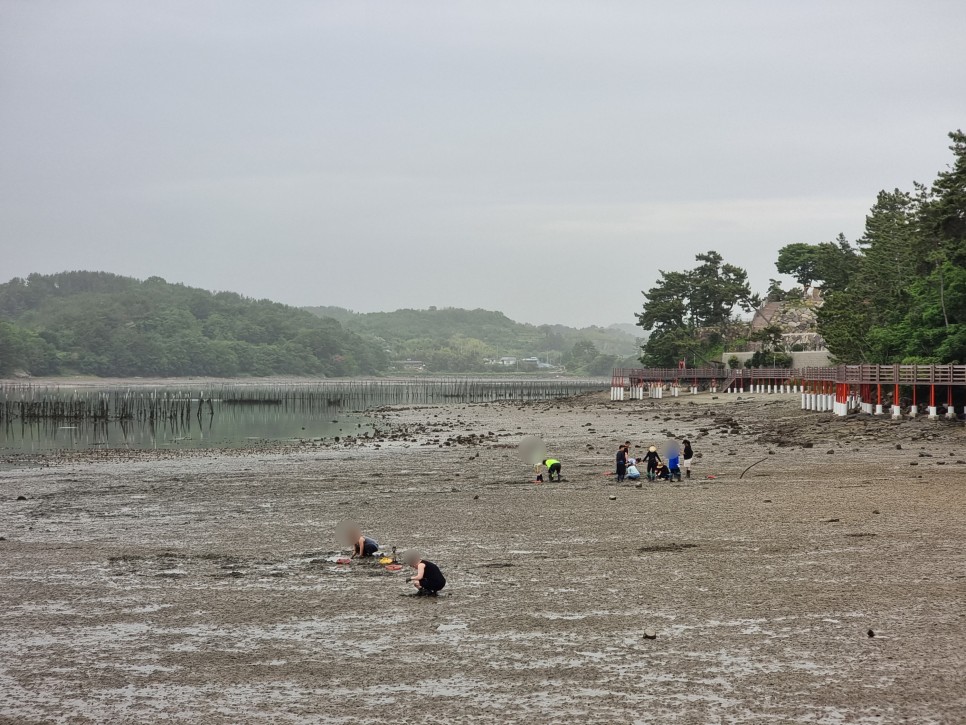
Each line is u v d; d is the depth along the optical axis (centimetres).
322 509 3578
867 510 3186
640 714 1447
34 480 4912
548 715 1452
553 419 9875
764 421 8388
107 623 1969
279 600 2133
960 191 8100
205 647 1803
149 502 3925
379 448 6638
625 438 7069
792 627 1838
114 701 1542
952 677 1556
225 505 3775
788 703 1470
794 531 2817
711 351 18350
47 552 2755
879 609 1939
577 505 3503
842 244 18075
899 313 10344
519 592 2155
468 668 1661
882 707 1446
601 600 2069
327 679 1622
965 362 7819
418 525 3117
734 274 18912
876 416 7375
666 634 1819
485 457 5725
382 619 1966
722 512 3231
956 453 5125
